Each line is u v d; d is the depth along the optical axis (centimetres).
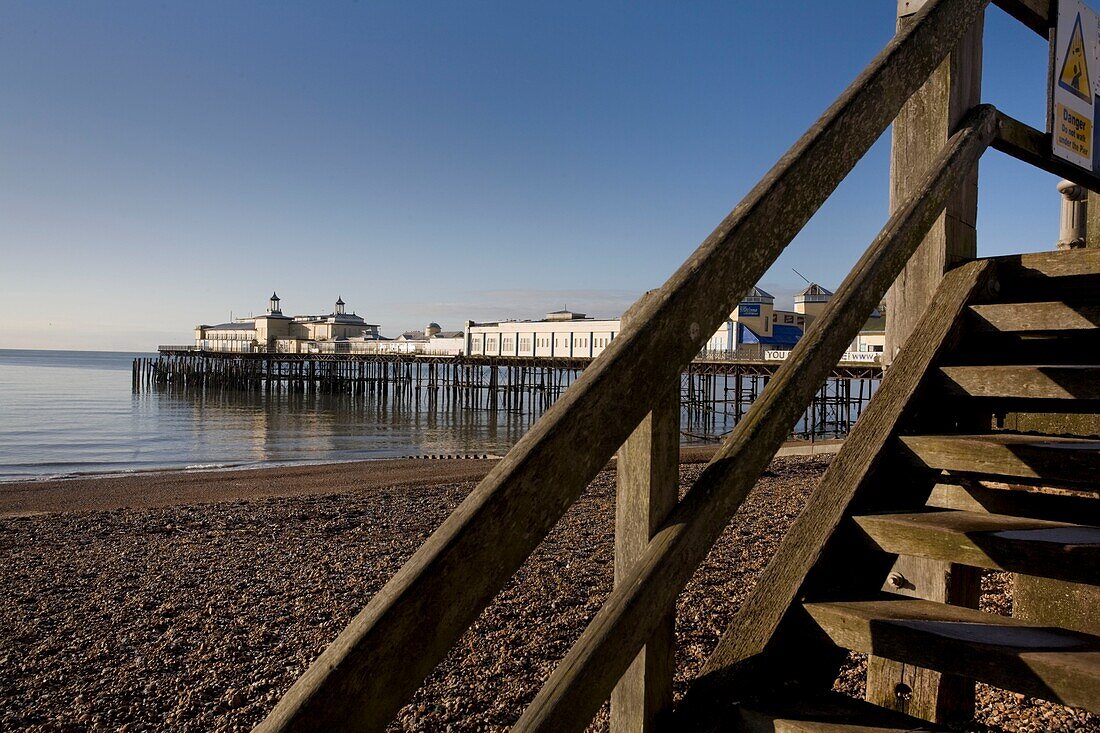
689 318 140
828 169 172
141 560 865
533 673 456
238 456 3016
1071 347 251
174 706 455
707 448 2677
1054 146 277
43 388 8288
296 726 91
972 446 186
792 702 161
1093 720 305
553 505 118
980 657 148
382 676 99
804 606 173
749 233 152
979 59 259
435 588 103
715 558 682
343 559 831
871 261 192
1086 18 293
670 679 152
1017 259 240
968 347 232
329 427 4472
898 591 241
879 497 197
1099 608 288
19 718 446
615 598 137
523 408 5834
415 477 1969
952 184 228
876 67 192
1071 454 171
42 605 679
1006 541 162
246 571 790
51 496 1667
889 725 147
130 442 3550
